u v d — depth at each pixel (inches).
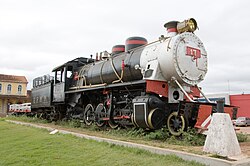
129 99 422.9
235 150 243.3
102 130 478.9
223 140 241.6
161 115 354.9
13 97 2027.6
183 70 358.6
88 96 558.3
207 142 253.4
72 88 606.2
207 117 323.3
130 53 442.3
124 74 437.7
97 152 273.1
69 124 580.1
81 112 586.9
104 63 513.3
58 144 326.3
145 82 362.0
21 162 250.4
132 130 389.1
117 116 437.1
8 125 632.4
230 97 1397.6
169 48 357.1
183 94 378.0
